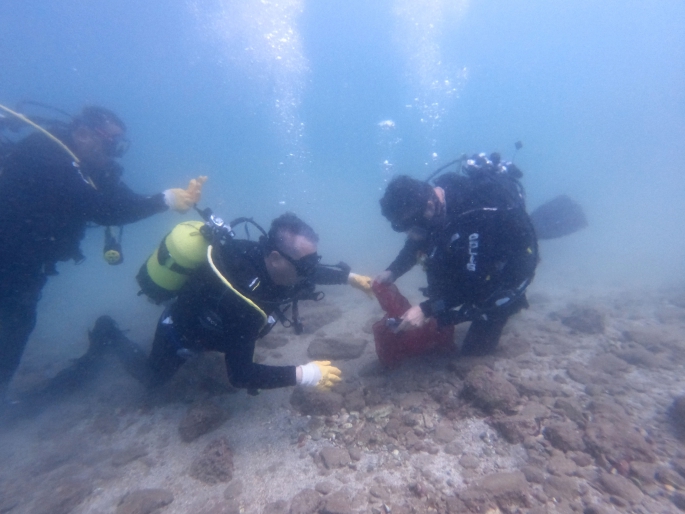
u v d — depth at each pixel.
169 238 3.01
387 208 2.96
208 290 2.86
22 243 3.72
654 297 5.21
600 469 2.22
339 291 6.86
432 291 3.17
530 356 3.60
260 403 3.37
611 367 3.28
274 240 2.59
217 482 2.57
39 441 3.43
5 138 3.94
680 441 2.40
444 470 2.37
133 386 4.13
